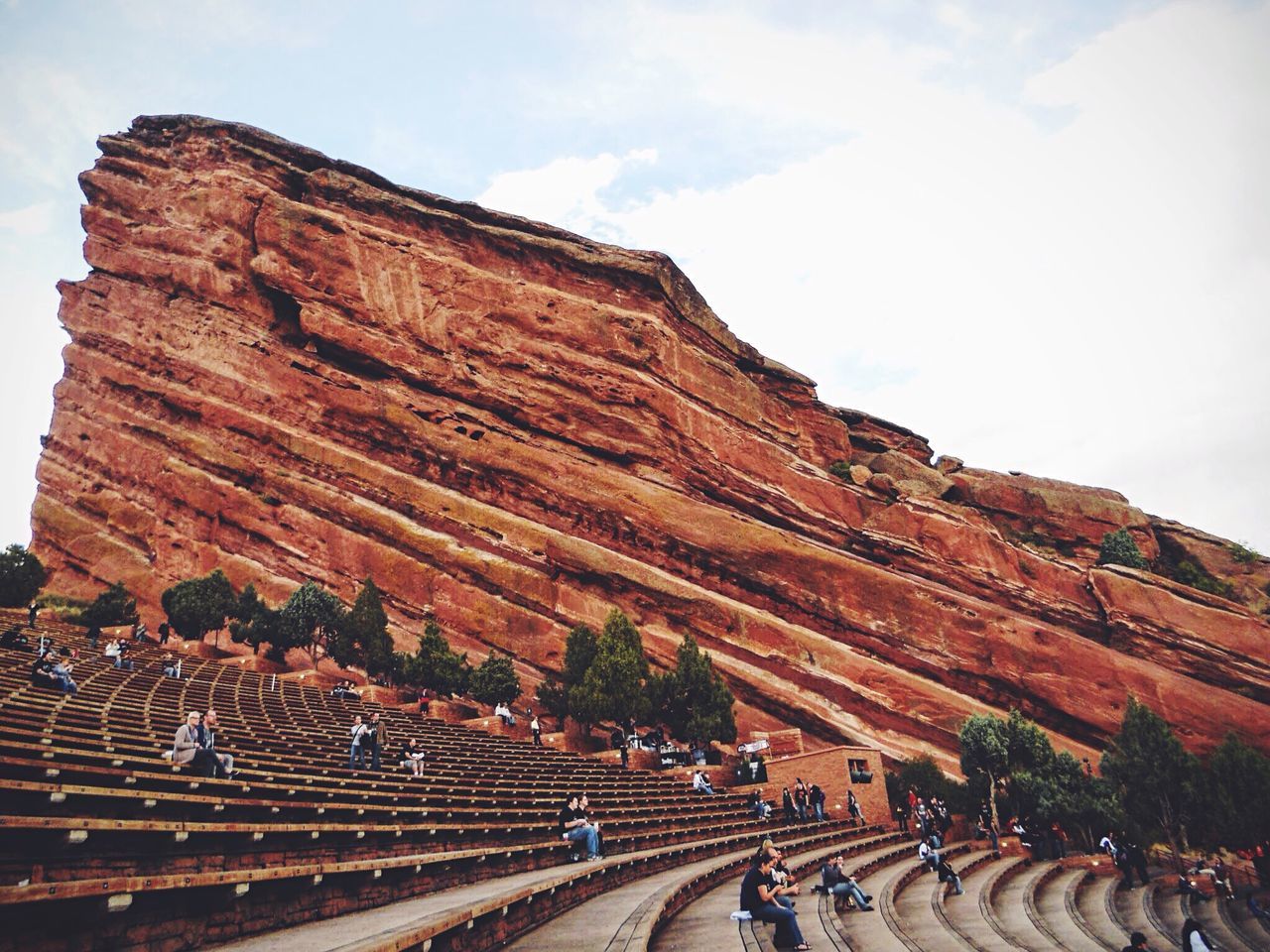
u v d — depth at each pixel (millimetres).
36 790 8508
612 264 56312
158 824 8898
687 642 41125
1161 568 61312
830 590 48750
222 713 22047
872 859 24625
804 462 55812
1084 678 45719
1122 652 49688
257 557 46875
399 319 53906
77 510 50156
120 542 48094
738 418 57250
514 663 44438
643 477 51562
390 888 11117
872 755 35531
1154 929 22125
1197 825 35219
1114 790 37312
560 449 52406
